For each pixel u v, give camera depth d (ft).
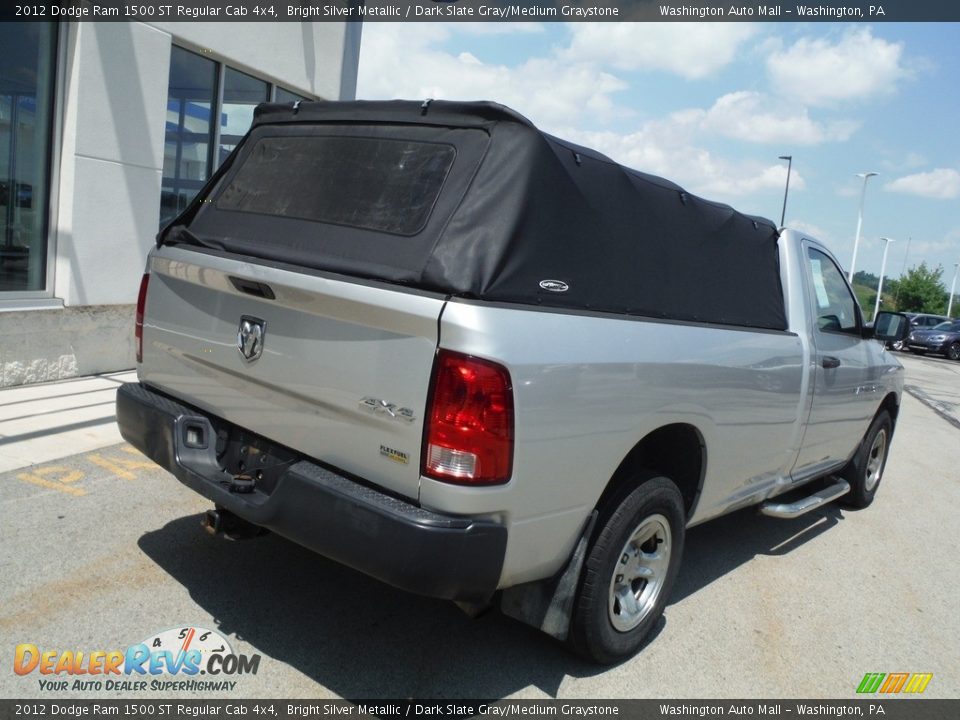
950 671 12.49
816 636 13.23
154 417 11.38
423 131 10.34
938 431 36.88
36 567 12.13
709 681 11.35
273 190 11.40
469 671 10.75
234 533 11.10
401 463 8.76
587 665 11.30
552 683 10.72
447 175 9.76
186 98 26.99
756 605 14.20
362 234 9.88
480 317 8.48
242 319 10.34
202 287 11.00
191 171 27.78
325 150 11.18
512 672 10.86
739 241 14.08
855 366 17.74
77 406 20.67
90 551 12.85
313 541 9.15
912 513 21.75
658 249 11.64
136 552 13.01
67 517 14.07
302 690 9.90
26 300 21.98
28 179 21.86
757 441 13.98
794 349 14.84
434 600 12.62
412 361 8.64
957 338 101.76
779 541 18.04
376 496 8.86
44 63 21.74
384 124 10.77
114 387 22.88
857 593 15.33
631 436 10.41
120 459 17.26
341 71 35.19
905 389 54.90
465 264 8.83
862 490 21.01
